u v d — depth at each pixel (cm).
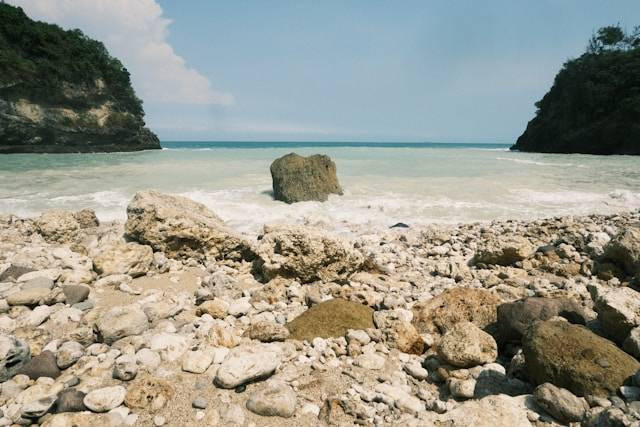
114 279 581
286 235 630
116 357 386
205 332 438
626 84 5328
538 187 1628
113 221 974
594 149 5528
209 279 609
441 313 464
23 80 4450
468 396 329
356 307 487
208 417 305
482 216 1171
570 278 611
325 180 1394
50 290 507
